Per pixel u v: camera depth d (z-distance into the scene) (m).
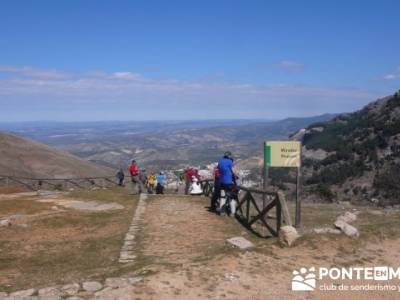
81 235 13.30
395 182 57.72
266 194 12.88
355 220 14.20
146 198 21.62
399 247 10.75
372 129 82.50
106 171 57.97
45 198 22.05
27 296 7.45
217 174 16.61
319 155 86.69
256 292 7.96
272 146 13.39
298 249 10.16
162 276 8.20
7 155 51.97
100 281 8.03
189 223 14.41
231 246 10.34
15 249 11.70
